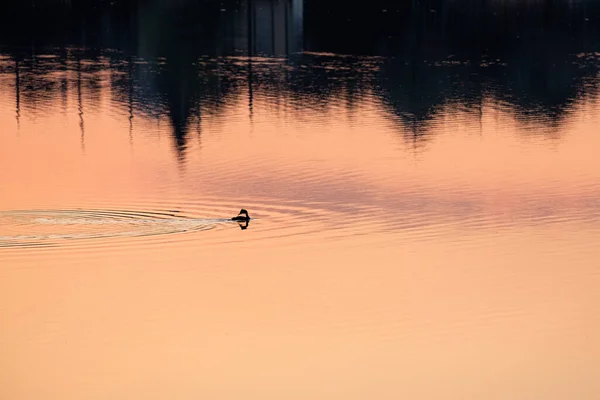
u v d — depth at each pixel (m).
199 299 58.75
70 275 61.72
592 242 67.94
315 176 82.69
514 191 79.56
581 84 125.44
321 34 163.38
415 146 93.88
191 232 68.94
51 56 142.00
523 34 164.25
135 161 87.81
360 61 140.25
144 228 69.38
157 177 82.31
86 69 133.00
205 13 185.25
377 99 115.81
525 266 64.06
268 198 76.44
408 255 65.75
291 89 120.88
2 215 71.38
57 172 84.06
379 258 65.00
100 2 196.38
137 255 64.50
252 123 103.06
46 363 51.69
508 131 101.19
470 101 115.62
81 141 95.69
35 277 61.25
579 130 101.75
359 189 79.12
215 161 87.12
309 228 70.25
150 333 54.75
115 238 67.19
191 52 146.88
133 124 103.25
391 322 56.00
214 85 123.25
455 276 62.38
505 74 131.50
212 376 50.41
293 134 98.00
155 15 182.12
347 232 69.50
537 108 112.25
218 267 63.00
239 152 90.25
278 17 181.75
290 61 139.62
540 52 147.50
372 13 187.38
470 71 133.25
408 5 197.62
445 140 96.81
